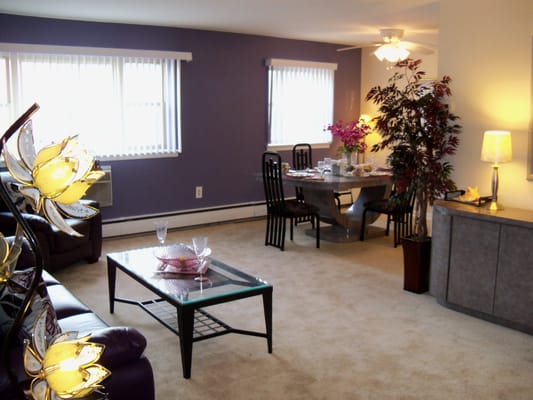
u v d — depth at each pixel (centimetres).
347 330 364
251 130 714
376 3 480
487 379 299
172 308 397
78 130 579
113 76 594
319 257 543
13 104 540
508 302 368
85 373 91
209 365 311
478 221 379
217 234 636
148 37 612
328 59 776
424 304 414
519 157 404
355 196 847
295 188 715
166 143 643
